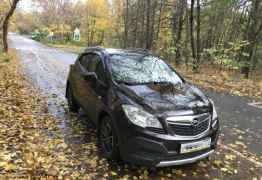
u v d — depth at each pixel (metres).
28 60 19.48
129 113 4.05
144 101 4.14
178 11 24.11
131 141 3.96
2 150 4.74
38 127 5.91
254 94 10.60
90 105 5.43
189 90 4.84
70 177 4.02
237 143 5.62
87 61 6.43
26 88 9.67
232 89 11.52
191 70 17.22
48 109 7.29
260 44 23.58
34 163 4.29
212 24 27.03
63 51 32.94
